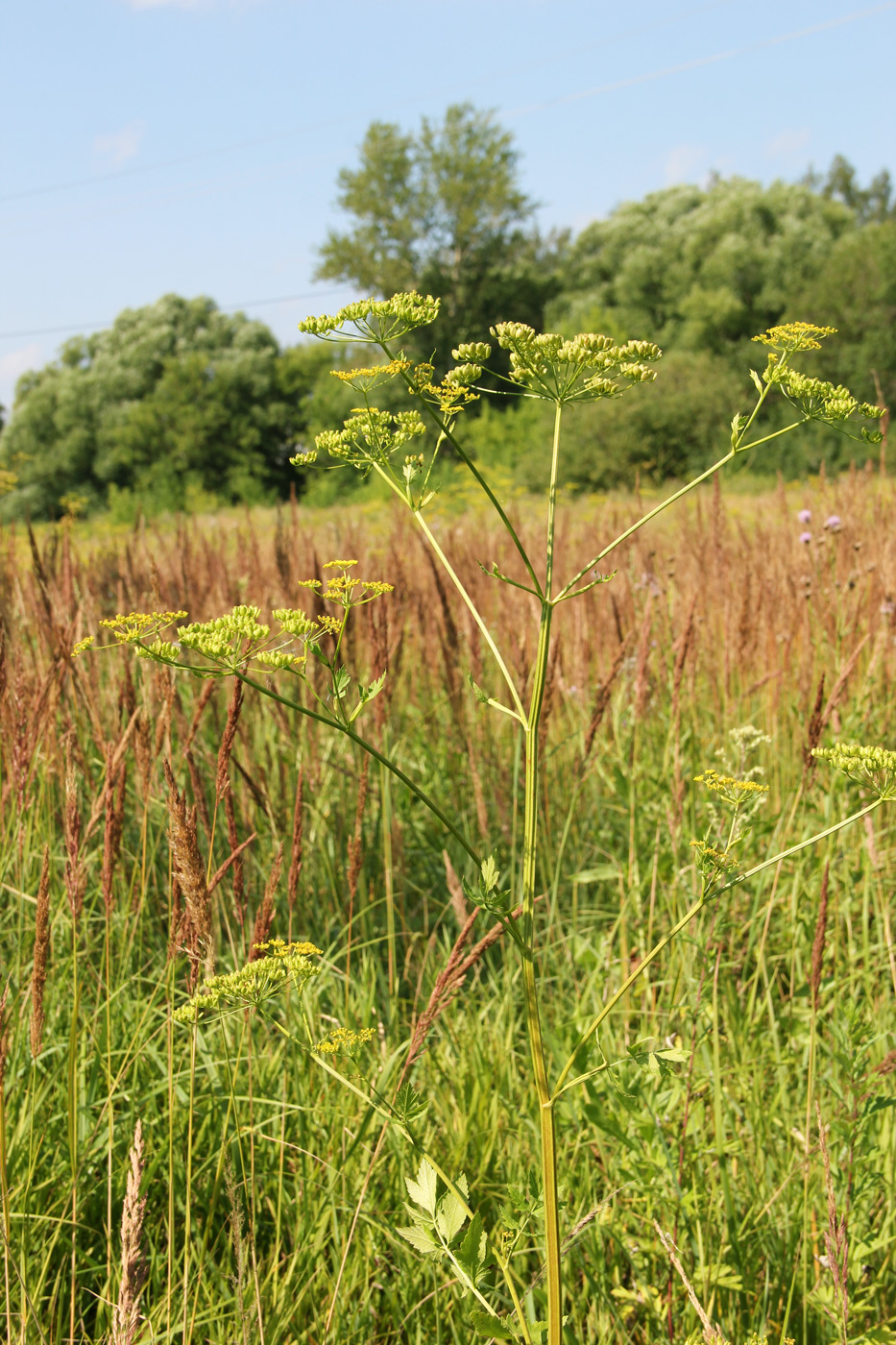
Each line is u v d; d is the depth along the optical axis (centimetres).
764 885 312
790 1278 195
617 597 434
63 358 5894
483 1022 275
